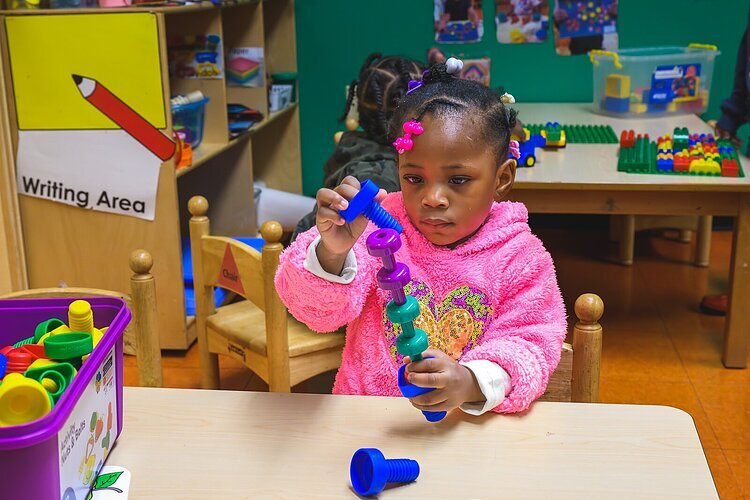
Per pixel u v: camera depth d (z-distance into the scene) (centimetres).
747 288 238
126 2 237
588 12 340
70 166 241
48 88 235
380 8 347
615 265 330
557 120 309
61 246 248
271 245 161
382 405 98
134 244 246
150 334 135
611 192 227
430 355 90
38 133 240
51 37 231
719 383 237
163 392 101
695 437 92
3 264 246
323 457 88
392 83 207
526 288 110
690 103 311
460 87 105
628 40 342
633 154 245
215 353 193
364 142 213
